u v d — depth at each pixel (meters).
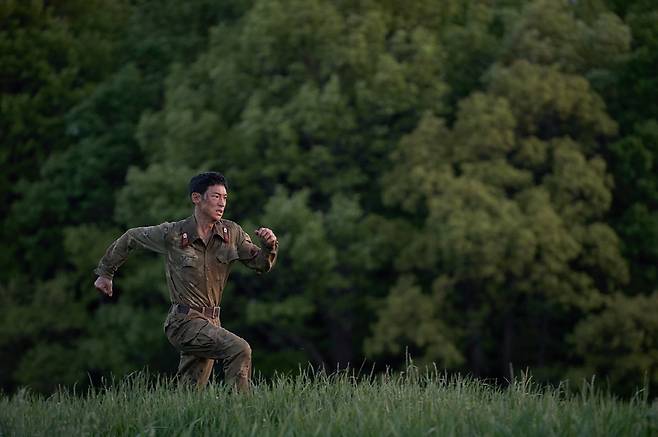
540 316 53.94
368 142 54.94
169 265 13.43
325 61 53.34
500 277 47.94
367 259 51.09
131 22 70.06
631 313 47.84
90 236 58.41
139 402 12.01
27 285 60.62
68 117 63.03
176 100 57.00
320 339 59.72
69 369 55.06
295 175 52.66
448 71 57.84
